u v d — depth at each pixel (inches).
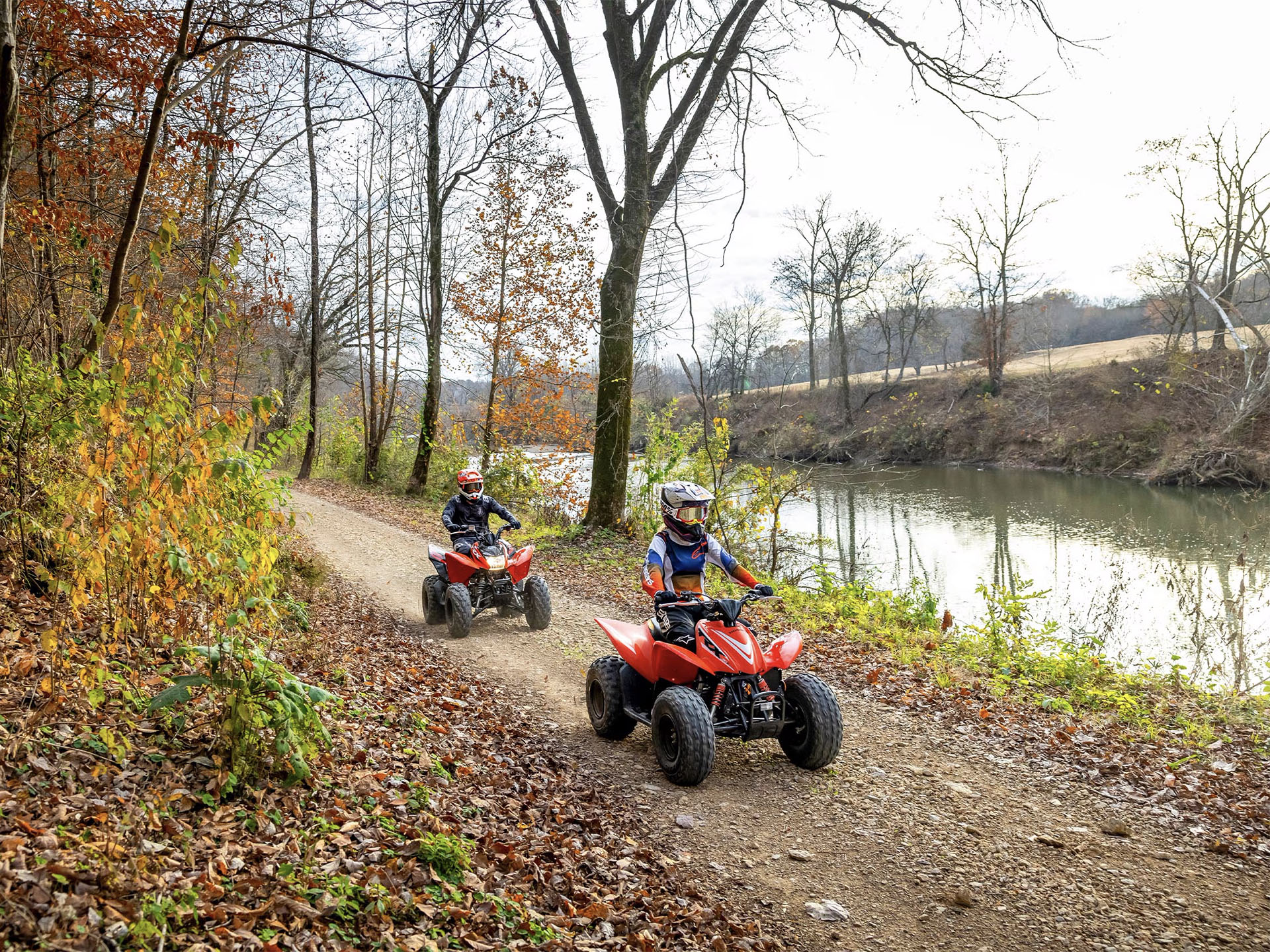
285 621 288.0
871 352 2731.3
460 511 404.2
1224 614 522.6
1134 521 948.6
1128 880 168.6
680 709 210.1
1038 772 226.8
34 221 307.3
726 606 224.1
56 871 104.0
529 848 166.2
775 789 214.4
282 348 1286.9
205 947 101.3
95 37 344.5
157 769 147.6
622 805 203.0
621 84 661.9
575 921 141.9
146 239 430.6
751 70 670.5
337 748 185.5
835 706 220.2
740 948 143.6
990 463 1681.8
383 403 1155.9
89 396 192.4
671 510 240.2
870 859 177.9
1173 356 1507.1
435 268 997.2
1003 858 178.1
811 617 429.1
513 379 1027.3
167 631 192.2
